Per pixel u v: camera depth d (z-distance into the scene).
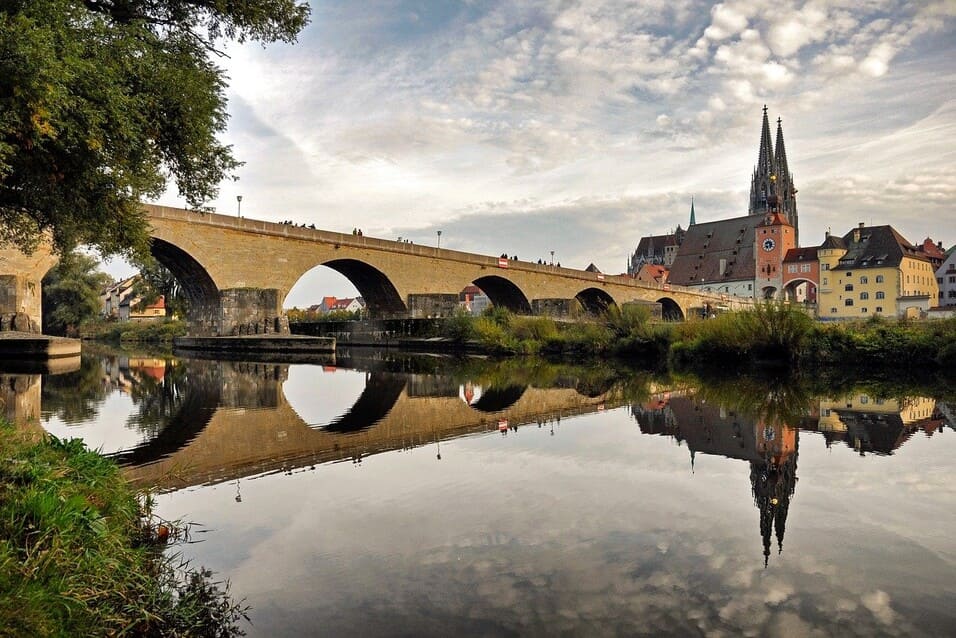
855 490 7.79
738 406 15.32
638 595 4.83
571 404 16.11
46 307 73.81
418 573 5.27
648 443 10.87
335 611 4.62
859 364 25.70
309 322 70.00
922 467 8.94
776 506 7.05
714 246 139.88
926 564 5.44
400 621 4.45
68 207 12.78
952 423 12.55
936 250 125.88
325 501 7.39
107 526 5.51
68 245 15.79
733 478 8.41
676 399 16.84
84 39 10.48
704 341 29.64
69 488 5.80
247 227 46.72
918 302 102.25
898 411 14.23
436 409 15.27
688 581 5.09
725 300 105.88
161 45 12.80
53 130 9.66
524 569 5.34
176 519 6.73
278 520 6.69
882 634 4.23
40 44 8.99
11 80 8.95
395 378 24.11
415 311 59.38
